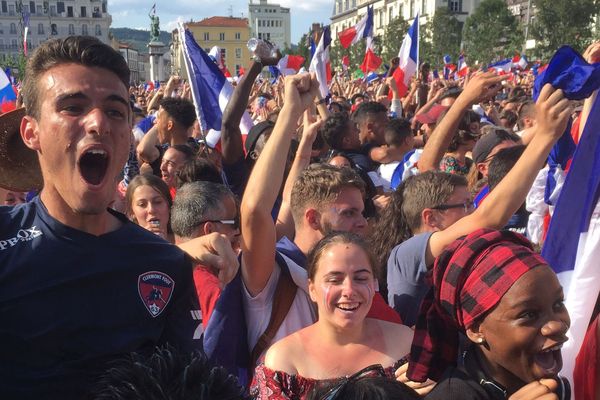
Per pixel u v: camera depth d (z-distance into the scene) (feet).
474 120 16.61
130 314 5.19
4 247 5.00
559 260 7.79
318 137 17.25
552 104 7.47
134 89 78.13
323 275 7.41
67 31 315.17
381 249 10.27
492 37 132.36
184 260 5.68
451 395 5.29
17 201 11.15
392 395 4.92
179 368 4.52
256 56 14.55
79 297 5.02
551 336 4.87
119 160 5.05
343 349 7.45
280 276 8.39
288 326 8.17
